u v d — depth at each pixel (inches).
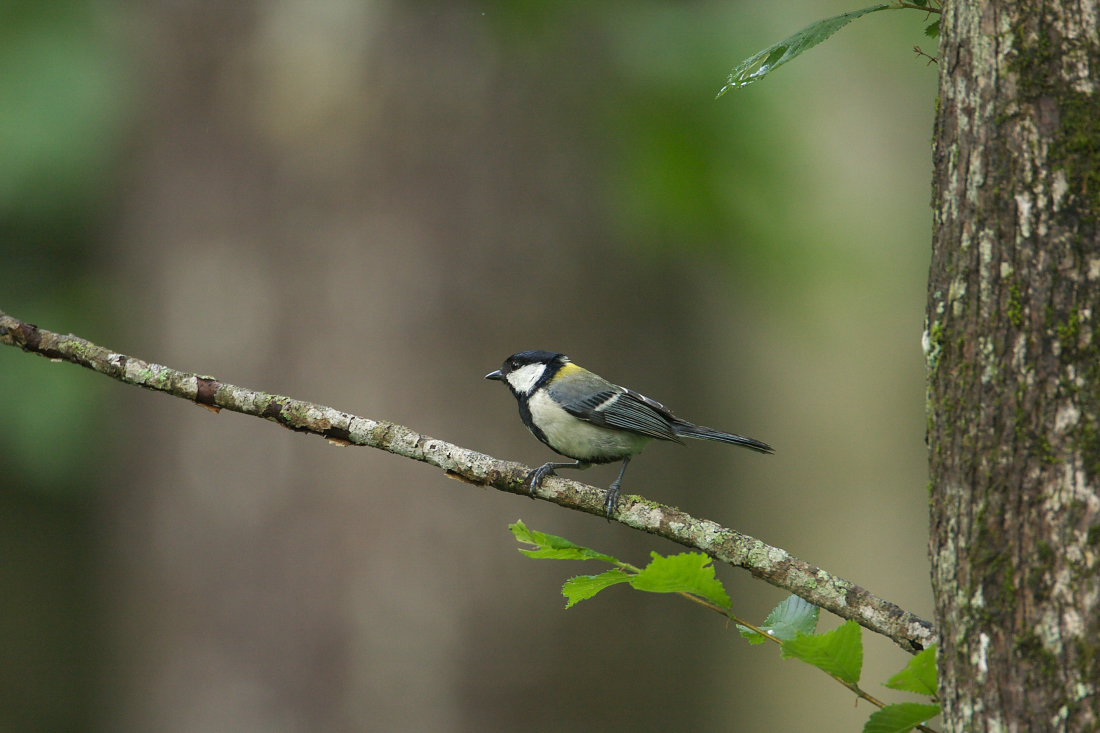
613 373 474.3
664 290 497.7
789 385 786.8
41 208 526.9
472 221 458.3
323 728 429.7
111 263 536.7
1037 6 138.4
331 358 450.6
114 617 483.8
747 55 492.4
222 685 439.5
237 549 444.8
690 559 156.9
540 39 474.6
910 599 781.9
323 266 454.9
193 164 470.3
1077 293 131.4
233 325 458.3
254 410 243.6
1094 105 134.6
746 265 533.0
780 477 801.6
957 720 134.3
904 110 650.2
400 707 427.2
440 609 429.4
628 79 492.7
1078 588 125.0
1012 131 137.7
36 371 518.3
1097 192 132.6
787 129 509.7
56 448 514.6
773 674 714.8
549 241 465.1
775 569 202.2
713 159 499.5
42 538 684.7
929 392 145.5
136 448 471.2
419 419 446.9
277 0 463.5
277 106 461.7
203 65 470.0
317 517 439.2
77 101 494.9
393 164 457.7
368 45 459.8
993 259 137.5
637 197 487.2
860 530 797.9
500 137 464.4
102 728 603.5
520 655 431.8
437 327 452.1
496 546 434.9
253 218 461.7
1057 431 129.6
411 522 434.0
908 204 659.4
